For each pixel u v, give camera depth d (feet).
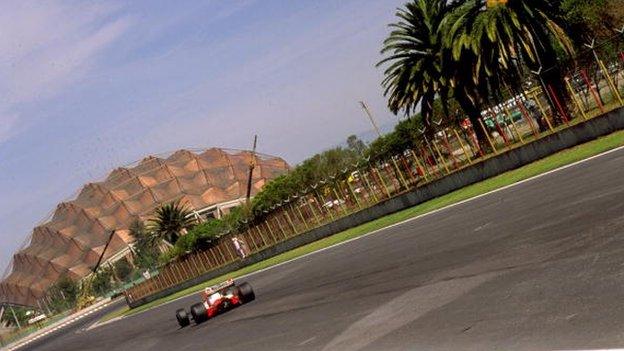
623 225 30.68
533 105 98.27
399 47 121.29
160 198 638.12
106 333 144.66
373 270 53.01
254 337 46.80
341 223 128.26
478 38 99.30
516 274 30.73
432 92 120.78
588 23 109.40
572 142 77.36
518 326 23.38
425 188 103.86
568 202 43.19
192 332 68.18
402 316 32.81
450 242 48.98
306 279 70.90
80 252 628.28
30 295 644.69
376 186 119.14
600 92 80.89
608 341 18.78
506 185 72.84
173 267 218.59
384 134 143.02
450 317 28.55
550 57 99.60
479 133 109.19
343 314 40.22
